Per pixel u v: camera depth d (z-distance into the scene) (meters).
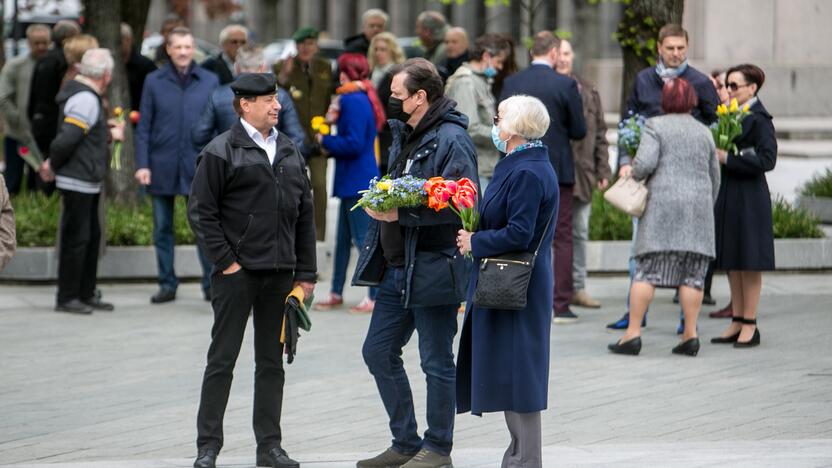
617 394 11.52
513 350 8.40
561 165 14.40
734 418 10.70
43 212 17.94
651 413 10.87
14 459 9.46
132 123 19.83
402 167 9.13
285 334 9.07
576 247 15.69
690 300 12.98
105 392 11.52
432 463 9.08
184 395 11.43
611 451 9.48
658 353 13.21
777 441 9.80
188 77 15.66
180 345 13.47
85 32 19.73
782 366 12.61
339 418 10.72
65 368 12.42
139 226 17.67
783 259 17.94
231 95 14.80
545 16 59.69
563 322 14.80
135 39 22.02
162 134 15.57
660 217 12.75
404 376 9.30
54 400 11.23
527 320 8.40
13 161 21.84
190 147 15.58
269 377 9.23
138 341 13.66
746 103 13.47
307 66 17.12
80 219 14.95
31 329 14.22
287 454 9.34
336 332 14.18
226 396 9.11
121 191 19.69
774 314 15.20
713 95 14.18
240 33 17.47
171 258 15.85
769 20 35.72
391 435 10.23
